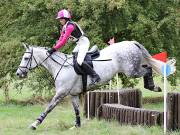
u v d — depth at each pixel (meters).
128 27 18.92
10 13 20.44
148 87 12.34
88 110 14.39
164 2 20.12
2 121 13.71
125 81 20.83
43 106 18.58
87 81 11.99
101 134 11.23
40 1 19.02
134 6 19.28
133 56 12.24
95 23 18.95
